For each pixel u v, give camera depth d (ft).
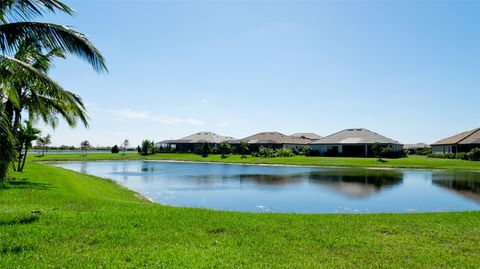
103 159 219.20
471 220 31.19
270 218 31.40
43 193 44.37
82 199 40.81
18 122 53.88
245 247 22.35
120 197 57.82
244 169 139.95
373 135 214.48
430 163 144.46
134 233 25.00
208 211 34.86
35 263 18.60
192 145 276.82
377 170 128.57
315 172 121.39
